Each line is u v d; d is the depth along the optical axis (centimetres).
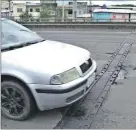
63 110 469
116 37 1591
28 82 410
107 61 870
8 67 420
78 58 467
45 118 440
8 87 428
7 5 4844
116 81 641
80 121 433
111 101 513
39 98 412
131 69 761
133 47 1156
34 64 418
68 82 417
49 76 406
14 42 500
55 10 7306
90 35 1775
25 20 3441
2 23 549
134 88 588
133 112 465
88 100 515
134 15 5050
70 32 2091
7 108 438
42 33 2027
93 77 500
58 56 454
